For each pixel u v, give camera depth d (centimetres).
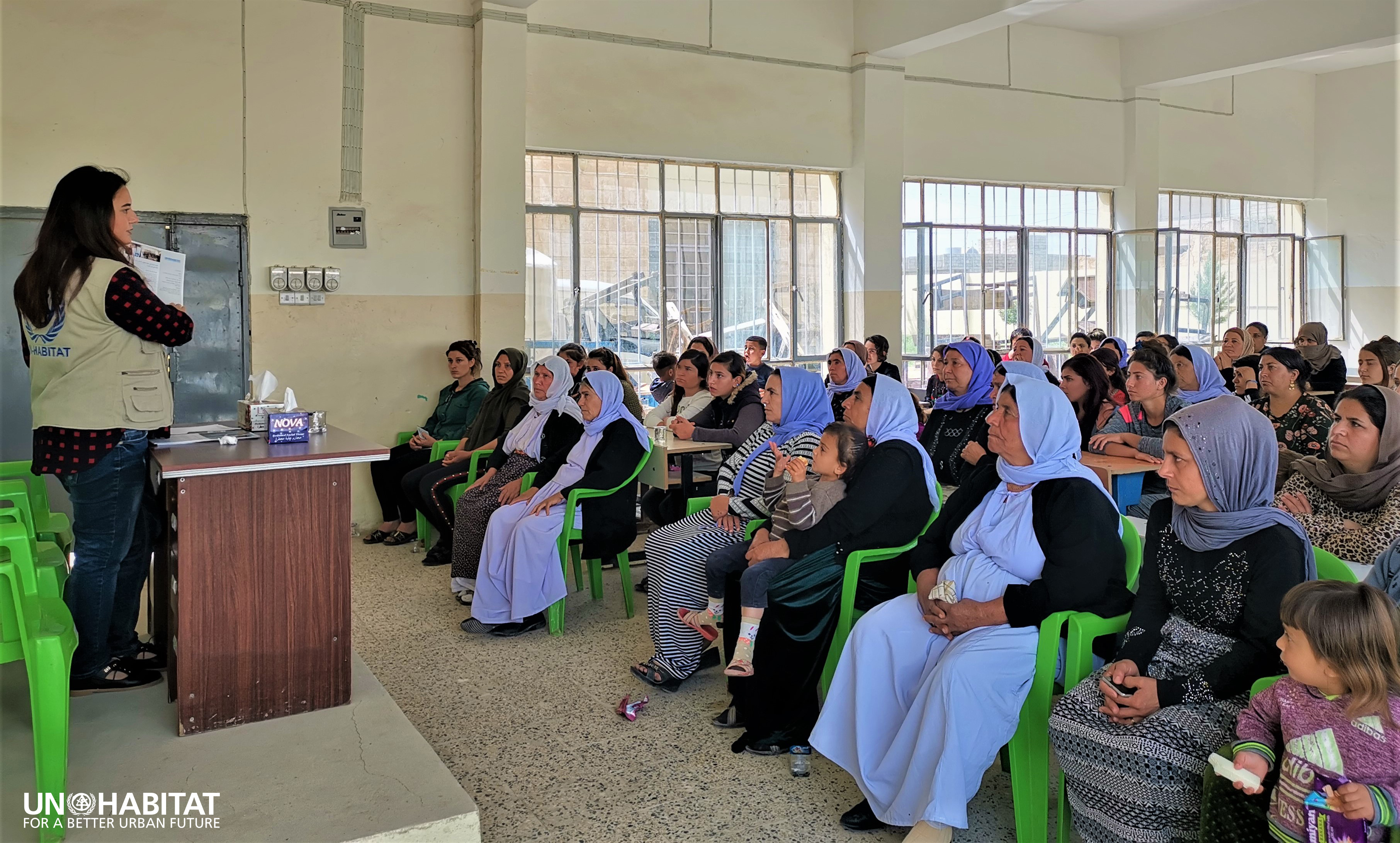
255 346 546
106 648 265
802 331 787
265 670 248
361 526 585
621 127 677
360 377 577
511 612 373
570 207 682
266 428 284
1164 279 931
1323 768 153
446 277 600
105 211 234
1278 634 184
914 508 277
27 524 257
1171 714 185
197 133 522
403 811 206
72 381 234
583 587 448
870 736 233
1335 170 1097
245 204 538
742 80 722
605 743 281
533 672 339
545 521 374
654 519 471
